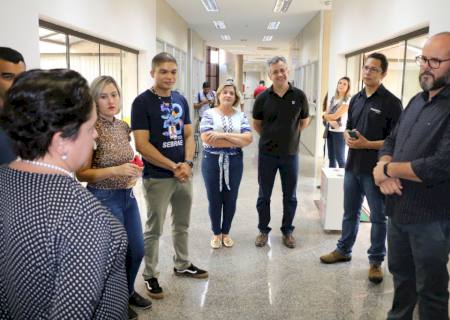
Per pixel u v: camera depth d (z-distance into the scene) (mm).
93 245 805
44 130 810
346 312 2480
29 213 792
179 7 8516
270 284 2840
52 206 796
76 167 903
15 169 858
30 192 811
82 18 3988
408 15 3629
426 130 1806
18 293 821
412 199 1856
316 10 8375
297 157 3467
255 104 3467
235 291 2738
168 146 2545
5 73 1905
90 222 817
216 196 3363
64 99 814
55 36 3748
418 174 1731
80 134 869
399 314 2123
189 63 11453
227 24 10648
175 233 2865
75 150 873
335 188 3785
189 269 2926
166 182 2555
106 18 4664
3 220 823
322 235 3799
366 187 2846
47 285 798
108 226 871
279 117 3322
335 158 5195
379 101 2746
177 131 2592
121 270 969
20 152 844
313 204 4805
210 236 3758
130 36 5602
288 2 7652
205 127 3256
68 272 779
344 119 4992
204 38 14023
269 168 3439
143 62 6434
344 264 3160
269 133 3371
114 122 2180
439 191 1790
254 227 4043
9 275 825
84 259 788
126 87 6000
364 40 4988
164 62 2453
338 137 5086
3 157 1541
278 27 10984
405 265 2047
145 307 2490
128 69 6078
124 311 961
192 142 2754
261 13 8906
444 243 1839
